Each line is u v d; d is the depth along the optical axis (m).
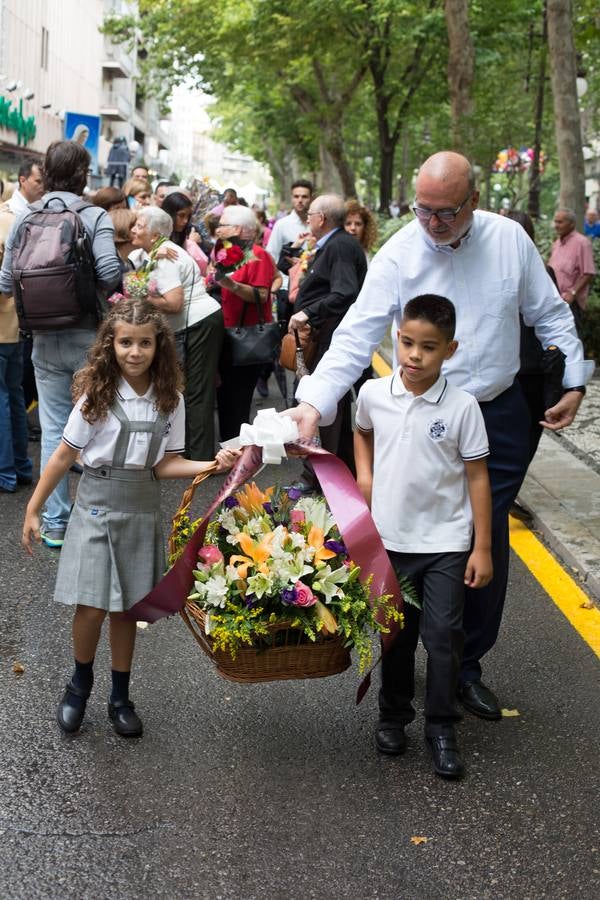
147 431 4.04
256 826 3.59
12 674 4.71
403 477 4.00
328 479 3.88
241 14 27.31
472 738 4.26
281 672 3.88
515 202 24.48
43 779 3.84
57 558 6.25
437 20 26.97
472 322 4.22
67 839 3.48
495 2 26.02
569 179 14.66
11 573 5.99
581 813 3.72
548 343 4.52
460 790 3.86
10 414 7.53
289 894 3.24
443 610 3.96
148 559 4.13
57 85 44.94
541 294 4.39
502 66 25.67
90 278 6.21
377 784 3.89
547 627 5.42
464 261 4.20
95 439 4.05
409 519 4.02
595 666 4.96
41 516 6.90
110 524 4.07
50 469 4.08
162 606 3.99
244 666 3.85
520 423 4.39
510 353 4.29
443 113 35.62
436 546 4.00
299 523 3.94
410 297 4.24
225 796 3.77
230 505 4.05
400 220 21.36
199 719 4.36
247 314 8.39
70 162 6.30
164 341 4.00
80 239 6.14
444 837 3.56
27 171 7.16
